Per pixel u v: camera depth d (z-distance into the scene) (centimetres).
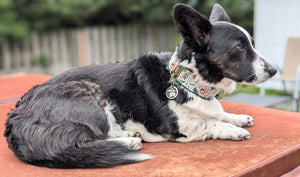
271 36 405
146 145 175
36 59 572
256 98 287
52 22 584
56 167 161
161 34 691
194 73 172
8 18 533
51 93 169
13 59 553
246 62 173
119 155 161
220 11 186
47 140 162
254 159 161
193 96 173
